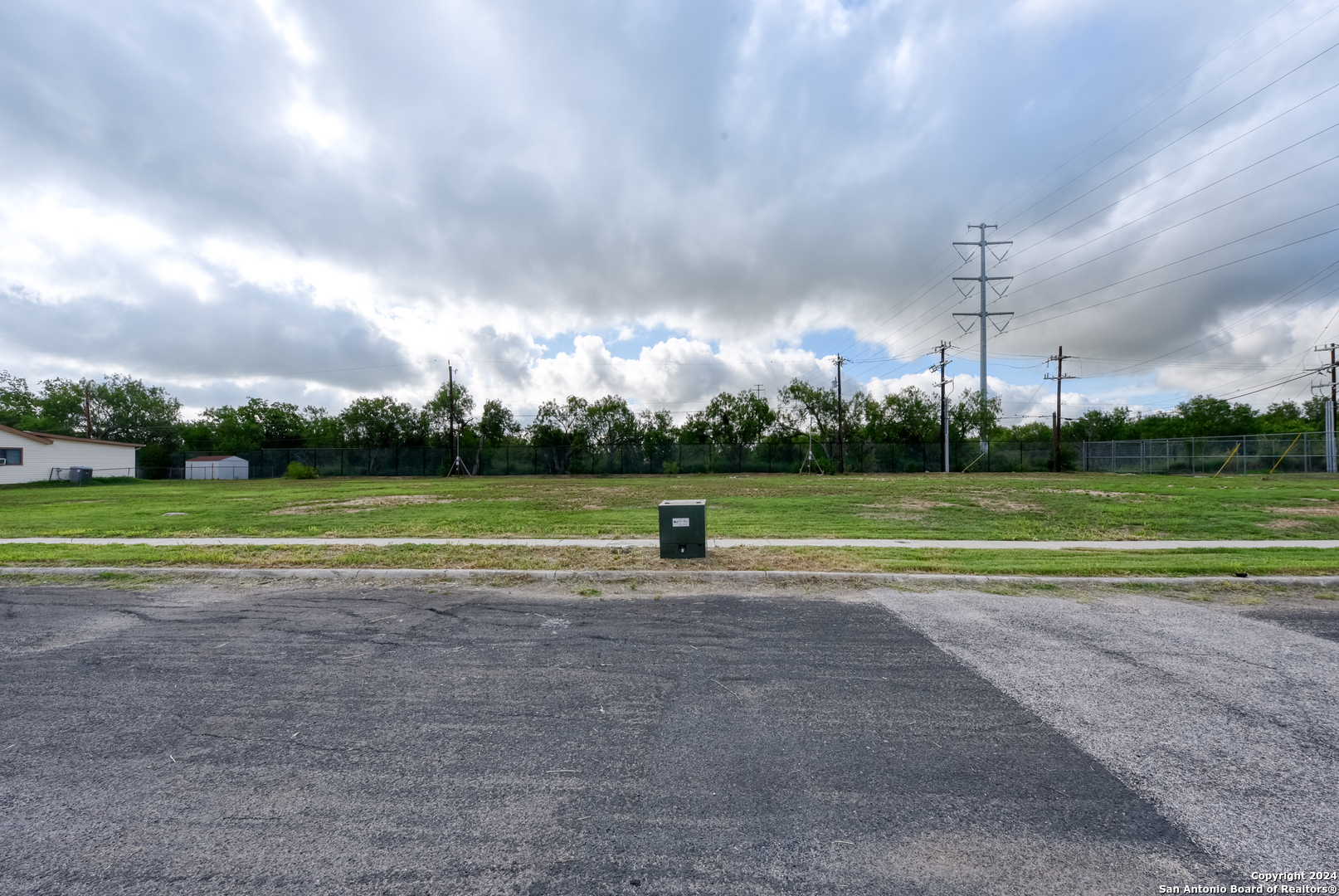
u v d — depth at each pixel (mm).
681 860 2496
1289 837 2609
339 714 3953
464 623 6129
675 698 4211
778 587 7664
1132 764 3260
